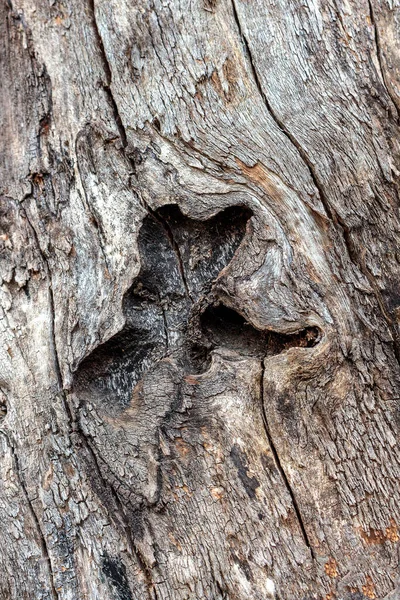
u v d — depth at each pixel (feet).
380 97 4.50
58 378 4.49
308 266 4.42
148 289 4.49
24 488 4.48
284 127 4.49
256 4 4.55
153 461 4.38
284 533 4.33
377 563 4.33
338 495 4.35
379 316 4.43
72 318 4.50
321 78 4.51
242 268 4.42
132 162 4.52
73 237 4.54
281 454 4.35
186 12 4.55
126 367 4.48
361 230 4.45
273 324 4.39
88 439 4.44
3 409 4.56
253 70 4.52
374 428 4.39
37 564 4.43
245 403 4.36
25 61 4.66
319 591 4.31
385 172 4.46
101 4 4.60
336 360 4.38
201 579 4.35
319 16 4.53
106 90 4.58
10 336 4.56
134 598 4.36
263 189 4.46
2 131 4.67
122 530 4.40
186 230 4.52
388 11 4.53
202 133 4.50
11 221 4.61
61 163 4.58
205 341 4.47
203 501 4.37
